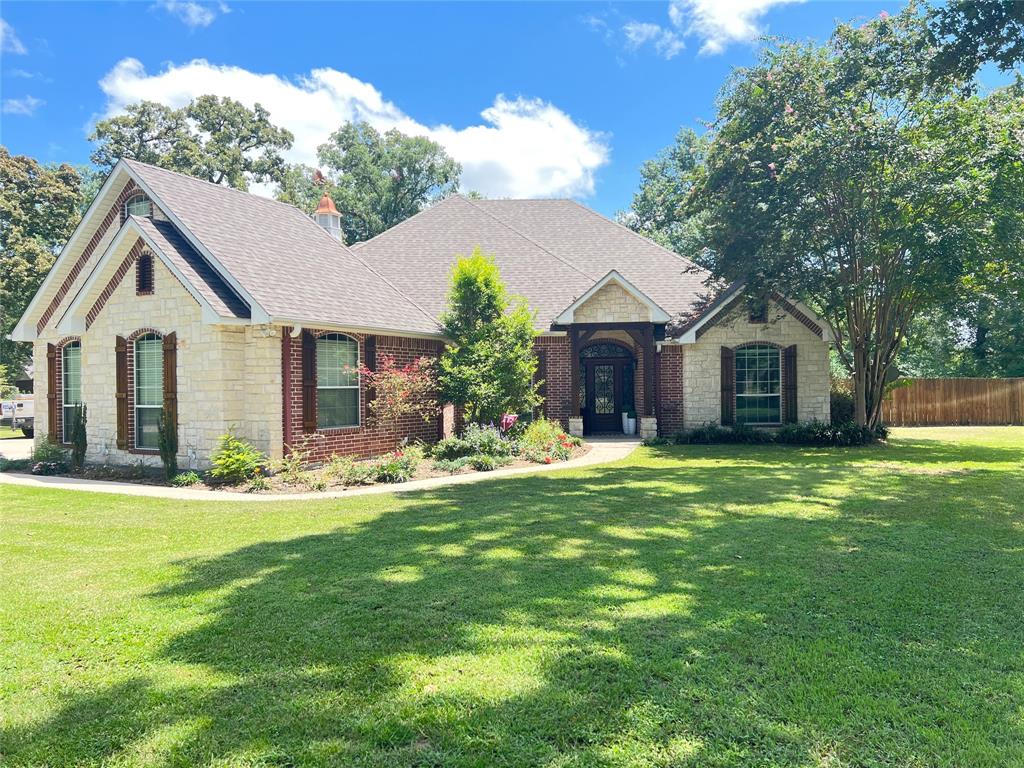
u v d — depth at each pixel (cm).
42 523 833
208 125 4216
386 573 584
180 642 432
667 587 536
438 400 1681
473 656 402
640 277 2127
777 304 1811
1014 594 515
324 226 2236
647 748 301
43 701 355
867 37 1514
